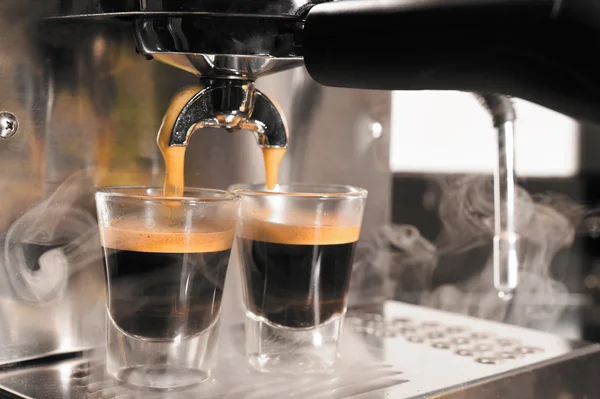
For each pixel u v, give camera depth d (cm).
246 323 52
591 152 114
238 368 52
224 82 48
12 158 51
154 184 57
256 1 42
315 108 68
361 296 74
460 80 39
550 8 35
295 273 51
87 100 53
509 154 57
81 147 54
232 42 44
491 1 37
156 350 46
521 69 36
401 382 50
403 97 101
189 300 46
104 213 47
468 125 104
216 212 47
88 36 53
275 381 49
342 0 43
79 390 46
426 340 60
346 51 41
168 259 46
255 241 51
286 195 50
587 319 98
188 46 44
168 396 46
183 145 48
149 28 45
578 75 35
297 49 45
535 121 113
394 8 40
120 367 47
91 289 55
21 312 52
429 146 103
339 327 53
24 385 47
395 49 39
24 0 50
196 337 47
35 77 51
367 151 72
